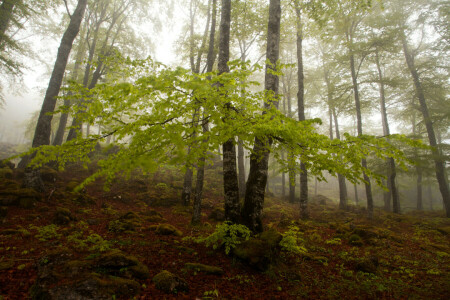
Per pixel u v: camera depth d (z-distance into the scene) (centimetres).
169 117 313
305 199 1138
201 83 254
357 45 1405
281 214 1226
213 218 940
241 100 367
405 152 1600
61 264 356
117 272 367
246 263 459
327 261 559
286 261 516
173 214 984
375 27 1377
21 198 711
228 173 565
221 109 354
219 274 424
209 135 304
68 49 965
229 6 664
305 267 507
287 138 325
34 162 267
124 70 368
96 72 1571
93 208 843
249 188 564
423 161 1491
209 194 1432
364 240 756
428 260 602
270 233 527
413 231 1009
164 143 261
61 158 300
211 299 346
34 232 531
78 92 304
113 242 516
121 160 251
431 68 1631
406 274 508
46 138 875
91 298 297
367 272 498
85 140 300
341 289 416
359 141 318
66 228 574
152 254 481
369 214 1251
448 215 1470
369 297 394
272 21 652
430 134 1596
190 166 354
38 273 339
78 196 880
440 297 396
